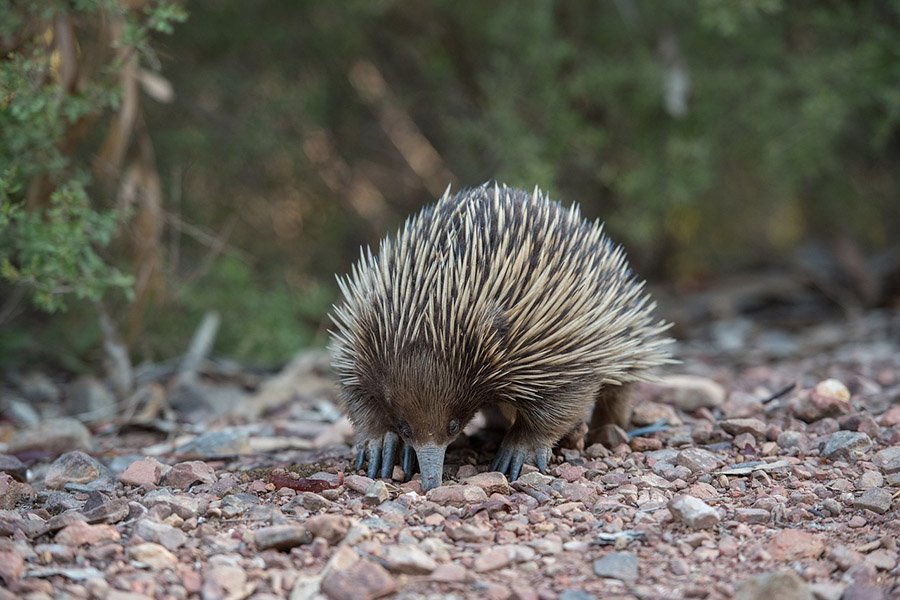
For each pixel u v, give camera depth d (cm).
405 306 539
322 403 929
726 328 1343
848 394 760
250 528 528
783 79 1312
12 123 741
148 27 763
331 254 1536
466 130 1348
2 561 456
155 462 642
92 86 805
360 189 1612
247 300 1192
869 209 1681
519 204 589
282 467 657
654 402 805
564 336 574
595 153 1447
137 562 476
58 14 753
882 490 559
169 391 998
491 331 546
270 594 453
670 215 1595
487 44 1485
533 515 536
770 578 436
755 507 556
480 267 546
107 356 978
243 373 1078
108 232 776
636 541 507
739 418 748
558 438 621
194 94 1398
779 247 1772
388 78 1563
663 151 1388
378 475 625
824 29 1322
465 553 491
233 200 1465
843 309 1431
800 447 675
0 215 686
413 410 544
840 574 476
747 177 1680
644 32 1352
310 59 1483
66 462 642
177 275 1200
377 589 446
